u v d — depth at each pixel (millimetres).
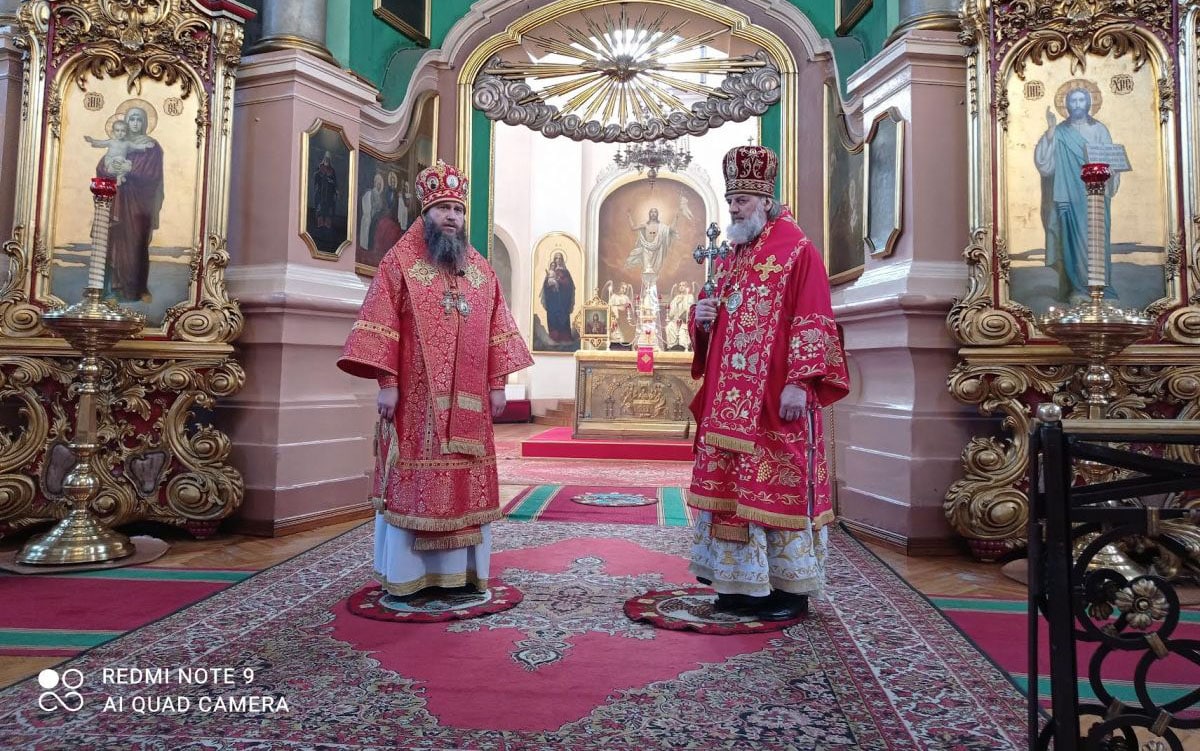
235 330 4652
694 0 7023
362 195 5902
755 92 6922
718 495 3068
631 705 2211
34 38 4555
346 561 4039
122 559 4020
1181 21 4109
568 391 16688
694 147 17344
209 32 4770
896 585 3650
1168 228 4105
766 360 3025
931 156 4531
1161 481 1518
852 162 5844
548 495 6508
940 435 4391
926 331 4348
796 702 2246
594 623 3006
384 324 3291
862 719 2131
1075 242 4195
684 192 17188
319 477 5027
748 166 3219
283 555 4195
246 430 4805
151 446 4594
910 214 4535
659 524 5238
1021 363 4137
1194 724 1524
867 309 4637
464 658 2594
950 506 4184
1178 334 4016
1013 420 4156
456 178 3465
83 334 3939
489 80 7219
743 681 2410
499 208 15914
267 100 5000
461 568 3324
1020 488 4129
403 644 2732
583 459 9758
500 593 3418
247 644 2723
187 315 4594
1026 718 2152
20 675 2436
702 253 3490
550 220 16656
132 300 4602
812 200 6637
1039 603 1662
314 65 5027
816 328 2977
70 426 4547
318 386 5121
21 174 4527
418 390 3283
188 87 4742
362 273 5852
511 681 2391
